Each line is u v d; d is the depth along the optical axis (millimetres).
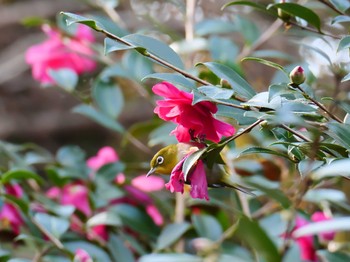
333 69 1444
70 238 1631
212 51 1758
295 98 1218
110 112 1780
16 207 1622
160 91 1204
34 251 1653
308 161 1207
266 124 1189
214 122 1209
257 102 1179
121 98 1792
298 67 1181
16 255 1667
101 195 1667
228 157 1535
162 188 1742
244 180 1523
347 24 1556
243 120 1233
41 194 1702
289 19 1346
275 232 1488
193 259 1403
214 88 1192
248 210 1545
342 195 1528
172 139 1656
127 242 1680
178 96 1203
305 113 1188
